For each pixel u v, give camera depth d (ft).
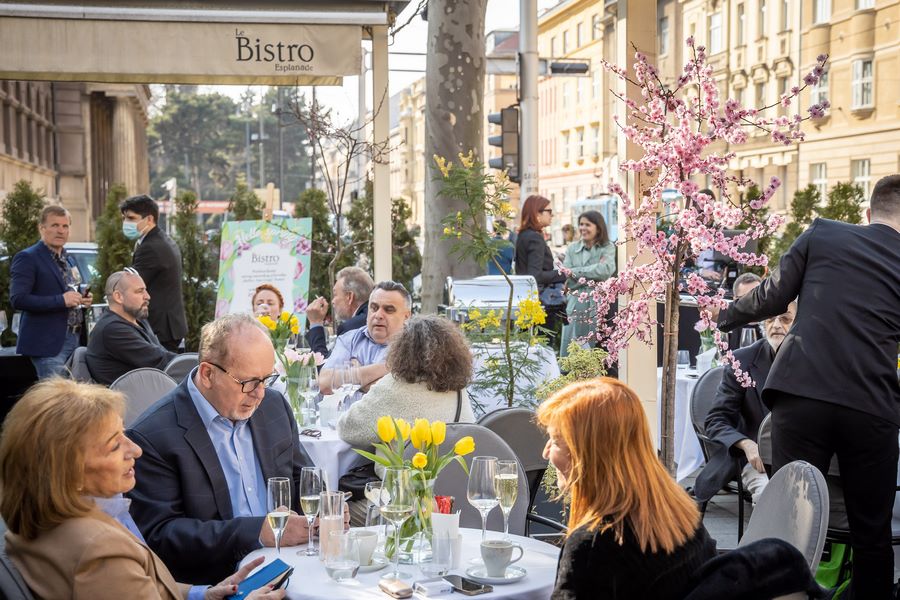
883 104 81.10
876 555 14.11
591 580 8.54
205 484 12.64
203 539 12.01
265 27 24.99
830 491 15.90
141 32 24.67
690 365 27.48
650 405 19.33
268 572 10.48
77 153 144.15
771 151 94.68
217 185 325.21
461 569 10.84
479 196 20.98
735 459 17.88
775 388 14.19
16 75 26.76
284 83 30.66
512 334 21.22
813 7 91.50
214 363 12.69
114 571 8.74
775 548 8.36
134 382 19.98
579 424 8.74
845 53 86.22
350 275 24.17
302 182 322.14
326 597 9.92
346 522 11.64
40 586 8.73
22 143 114.62
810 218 44.78
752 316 14.85
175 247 29.27
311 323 24.61
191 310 38.24
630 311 14.26
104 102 177.88
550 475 15.25
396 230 44.21
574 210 120.67
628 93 17.92
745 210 13.57
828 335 13.92
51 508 8.78
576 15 188.55
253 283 31.35
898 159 78.95
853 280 14.01
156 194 321.11
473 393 20.59
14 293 27.35
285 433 13.79
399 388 14.98
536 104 45.29
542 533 18.40
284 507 11.54
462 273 31.91
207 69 24.89
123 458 9.29
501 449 13.67
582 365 14.87
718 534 21.17
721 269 29.50
